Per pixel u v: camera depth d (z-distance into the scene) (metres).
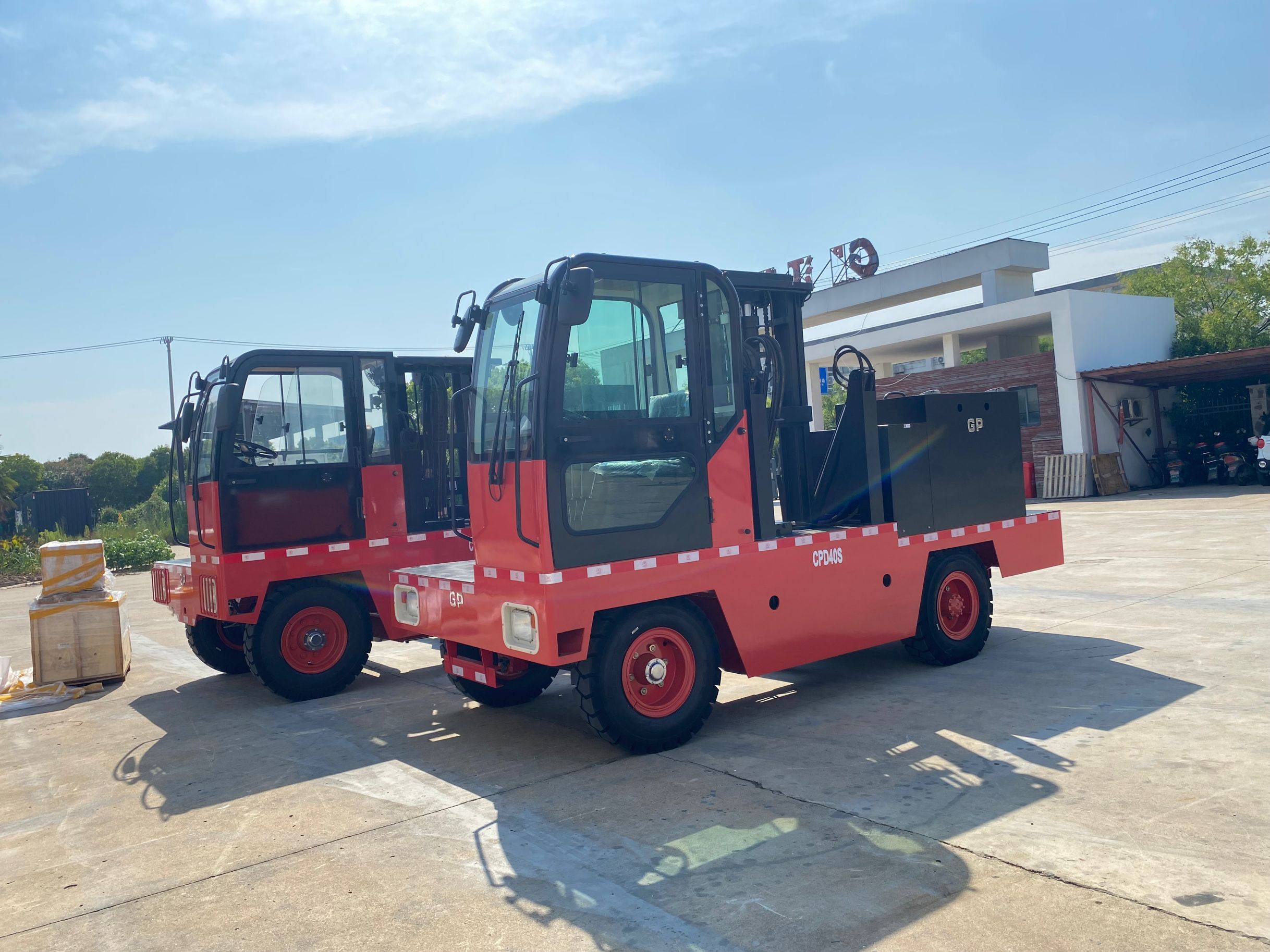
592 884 3.43
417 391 7.89
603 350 4.92
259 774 5.19
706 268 5.32
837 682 6.34
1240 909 2.88
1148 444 23.17
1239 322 27.61
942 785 4.16
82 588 8.13
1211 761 4.18
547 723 5.89
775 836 3.73
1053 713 5.13
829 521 6.38
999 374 23.78
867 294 28.42
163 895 3.61
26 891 3.76
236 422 6.68
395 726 6.08
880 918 2.99
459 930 3.14
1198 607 7.72
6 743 6.30
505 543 4.98
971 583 6.71
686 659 5.12
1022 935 2.82
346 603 7.19
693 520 5.17
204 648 8.01
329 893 3.51
